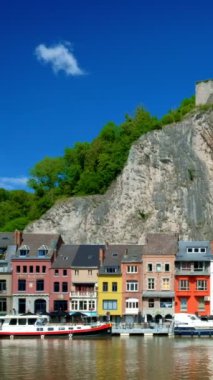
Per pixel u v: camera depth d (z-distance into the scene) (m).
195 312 108.44
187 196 140.75
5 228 152.62
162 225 138.50
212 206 140.75
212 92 152.88
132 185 143.38
